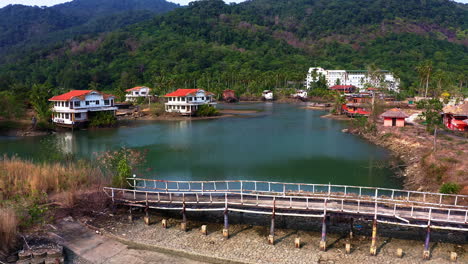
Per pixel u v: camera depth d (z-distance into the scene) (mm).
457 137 63438
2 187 35094
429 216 26234
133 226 31484
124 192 35500
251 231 30484
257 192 35500
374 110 91125
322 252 26891
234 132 82062
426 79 143625
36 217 29516
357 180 45156
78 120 86812
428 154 49812
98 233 29984
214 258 26328
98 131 84312
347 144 67188
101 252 27172
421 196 37312
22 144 68562
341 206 29219
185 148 64250
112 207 34219
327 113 122000
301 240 28766
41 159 54969
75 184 37312
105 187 34469
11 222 27078
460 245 27828
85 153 60188
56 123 87750
